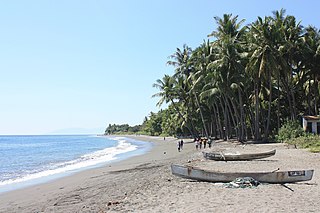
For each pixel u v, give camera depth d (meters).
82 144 101.81
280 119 58.50
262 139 49.56
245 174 16.16
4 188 21.92
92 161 40.91
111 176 24.77
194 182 17.06
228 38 50.81
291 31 48.78
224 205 11.48
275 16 50.28
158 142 91.50
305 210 10.49
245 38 53.53
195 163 26.70
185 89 72.69
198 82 58.81
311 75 53.03
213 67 51.00
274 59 44.72
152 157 42.34
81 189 19.48
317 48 49.00
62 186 21.70
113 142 115.19
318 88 57.41
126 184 19.30
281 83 55.78
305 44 49.28
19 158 48.28
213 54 55.97
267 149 35.62
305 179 15.55
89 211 12.64
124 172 26.70
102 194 16.64
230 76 50.81
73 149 72.44
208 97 58.25
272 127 58.44
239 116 60.97
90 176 25.94
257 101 50.19
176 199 13.02
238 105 60.16
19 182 24.56
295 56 50.03
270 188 14.36
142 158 41.78
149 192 15.31
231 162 26.27
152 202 12.87
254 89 53.47
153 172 24.03
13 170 33.12
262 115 57.44
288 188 14.25
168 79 72.75
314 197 12.37
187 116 79.31
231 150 37.25
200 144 50.53
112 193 16.55
